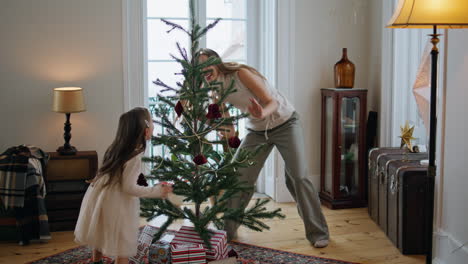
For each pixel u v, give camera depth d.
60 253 3.54
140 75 4.41
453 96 3.01
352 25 4.77
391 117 4.49
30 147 3.86
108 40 4.31
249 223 3.00
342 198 4.57
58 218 4.00
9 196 3.65
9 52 4.18
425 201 3.36
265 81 3.48
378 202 4.01
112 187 2.86
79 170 4.17
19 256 3.49
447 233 3.12
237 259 3.38
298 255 3.47
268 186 4.93
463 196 2.93
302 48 4.68
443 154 3.16
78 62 4.29
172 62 4.69
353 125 4.52
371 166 4.15
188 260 2.86
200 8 4.68
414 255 3.44
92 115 4.36
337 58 4.77
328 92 4.55
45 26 4.21
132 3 4.33
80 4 4.24
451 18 2.43
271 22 4.67
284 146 3.59
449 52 3.04
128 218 2.87
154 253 2.98
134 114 2.91
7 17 4.15
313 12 4.67
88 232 2.86
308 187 3.61
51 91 4.27
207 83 2.92
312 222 3.62
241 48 4.87
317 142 4.81
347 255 3.46
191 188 2.92
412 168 3.43
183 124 2.93
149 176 2.95
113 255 2.83
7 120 4.23
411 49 4.27
